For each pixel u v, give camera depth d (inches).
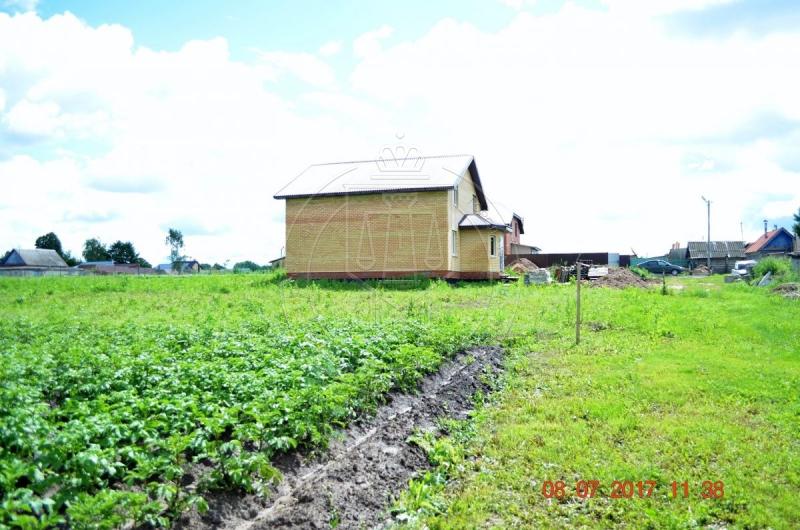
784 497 211.0
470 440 271.1
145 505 161.5
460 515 203.2
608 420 291.4
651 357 437.4
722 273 2015.3
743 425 284.8
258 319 498.6
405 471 234.4
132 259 3909.9
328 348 337.1
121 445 197.0
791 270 1095.0
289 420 231.6
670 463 241.1
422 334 405.1
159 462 179.5
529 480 229.3
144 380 258.7
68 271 2477.9
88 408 206.4
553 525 196.7
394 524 194.1
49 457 165.8
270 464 215.0
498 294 831.7
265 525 181.5
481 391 346.3
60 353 304.0
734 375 378.6
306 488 208.4
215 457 194.5
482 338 482.0
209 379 260.1
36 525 142.2
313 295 810.2
